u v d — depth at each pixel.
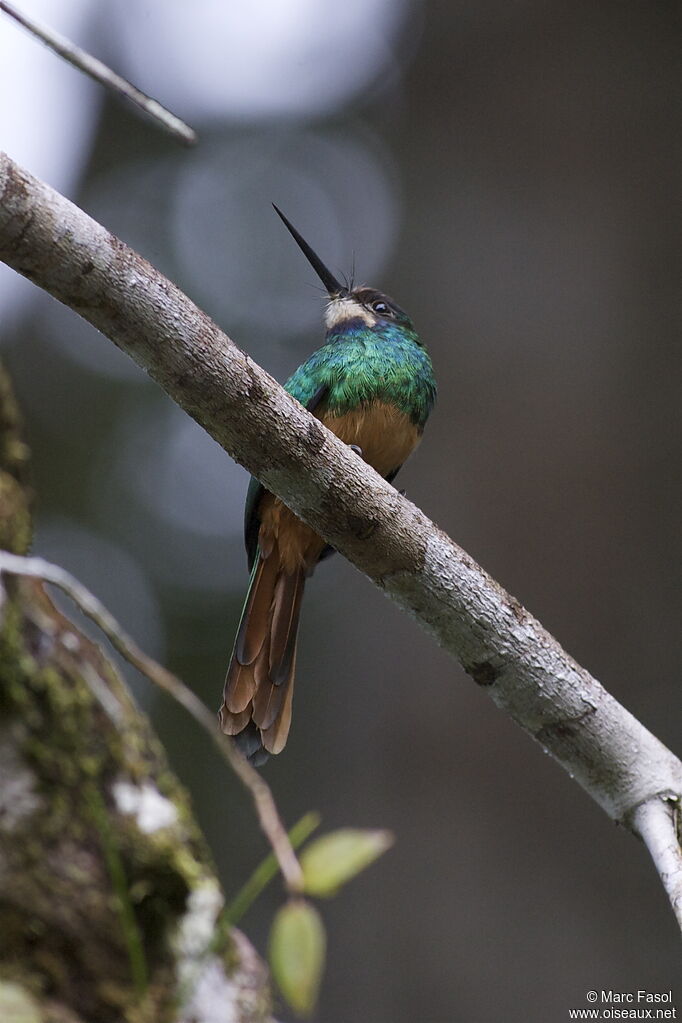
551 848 8.57
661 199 10.03
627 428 9.39
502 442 9.48
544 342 9.72
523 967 8.23
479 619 4.62
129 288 4.01
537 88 10.58
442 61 11.09
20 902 3.89
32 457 13.03
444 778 8.91
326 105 13.37
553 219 10.14
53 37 3.77
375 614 9.90
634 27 10.55
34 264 3.92
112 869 3.98
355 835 3.73
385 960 8.43
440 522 9.44
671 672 8.79
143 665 3.80
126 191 13.59
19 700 4.10
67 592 3.74
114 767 4.27
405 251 10.65
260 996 4.27
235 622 12.70
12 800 4.00
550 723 4.66
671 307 9.72
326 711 10.38
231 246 13.30
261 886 3.96
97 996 3.90
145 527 13.02
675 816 4.54
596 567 9.08
